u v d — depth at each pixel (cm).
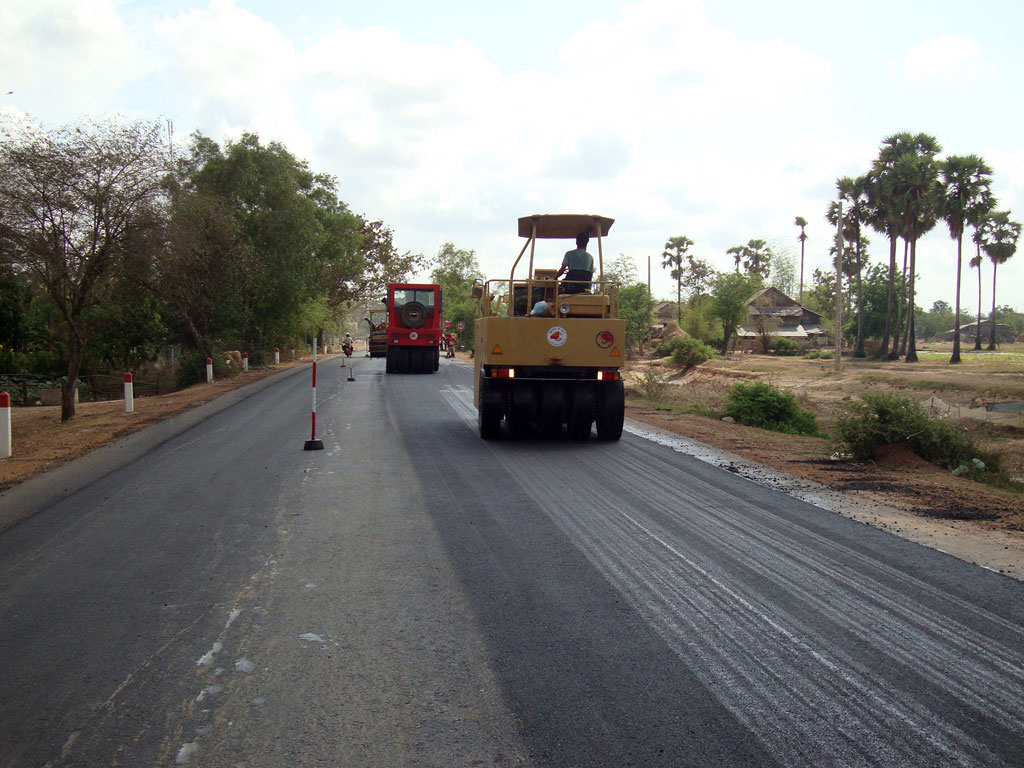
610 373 1316
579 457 1158
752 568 611
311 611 516
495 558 636
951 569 609
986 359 5200
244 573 597
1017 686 411
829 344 7600
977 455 1252
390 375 3139
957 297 4944
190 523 753
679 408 2141
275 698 393
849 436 1230
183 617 506
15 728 365
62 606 528
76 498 877
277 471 1027
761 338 6719
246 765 331
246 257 3119
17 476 1043
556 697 394
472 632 479
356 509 810
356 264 5609
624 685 407
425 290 3328
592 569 608
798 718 374
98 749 346
